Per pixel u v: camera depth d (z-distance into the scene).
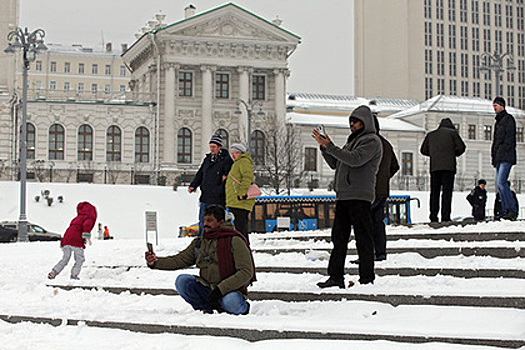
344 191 8.91
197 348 7.30
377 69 152.38
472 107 84.62
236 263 8.30
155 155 72.25
